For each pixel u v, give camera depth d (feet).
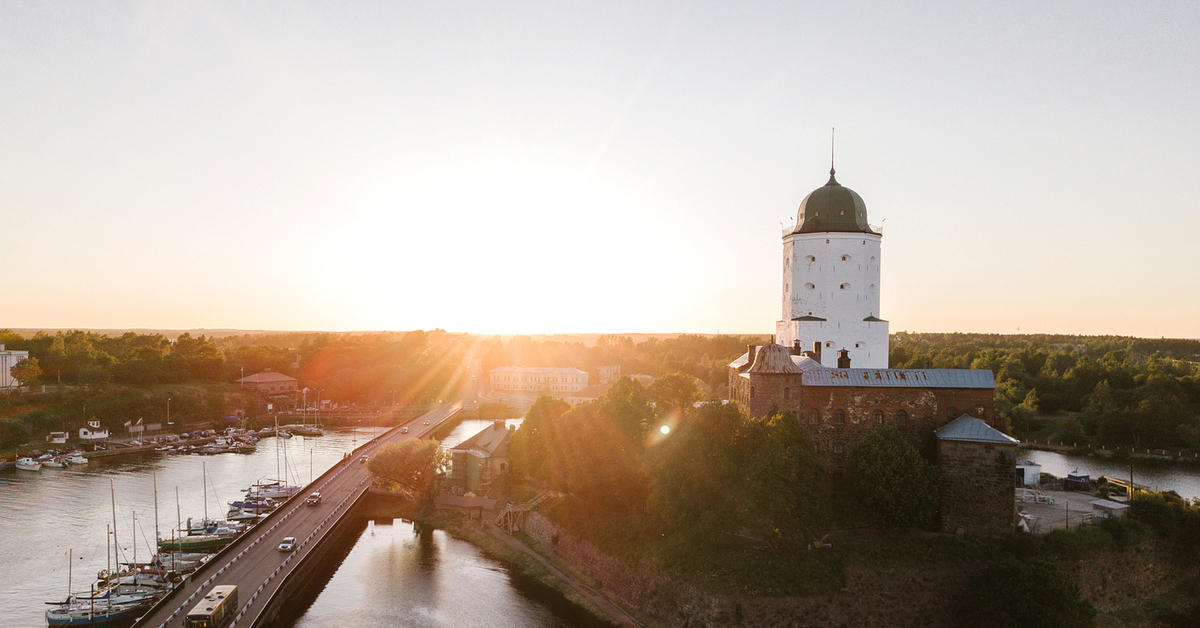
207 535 360.89
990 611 233.76
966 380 296.30
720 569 254.88
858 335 413.18
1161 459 561.02
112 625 261.44
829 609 243.81
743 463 268.21
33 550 342.85
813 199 423.23
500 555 347.36
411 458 425.28
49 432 618.44
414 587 309.63
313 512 394.11
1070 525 278.05
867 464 272.10
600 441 339.16
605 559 301.84
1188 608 263.90
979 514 265.34
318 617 278.46
